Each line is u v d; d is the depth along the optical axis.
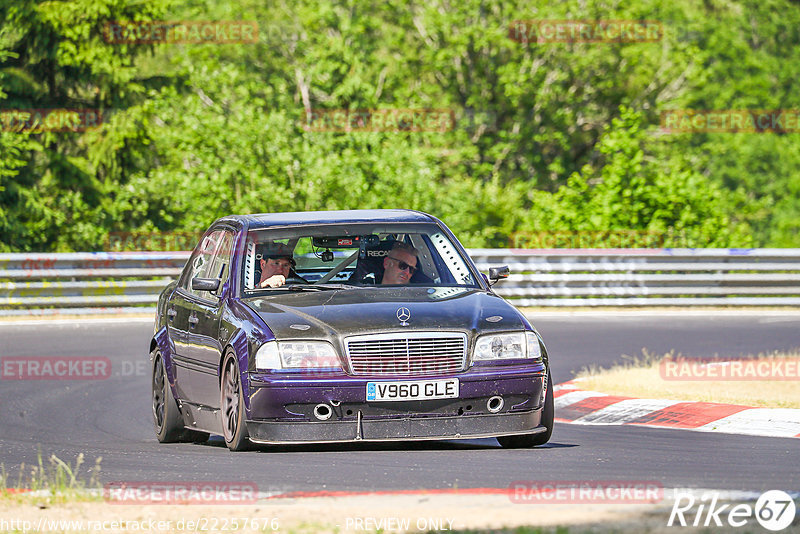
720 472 24.78
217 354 28.58
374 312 27.28
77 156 107.94
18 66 105.12
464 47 130.62
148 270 70.12
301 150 102.81
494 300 28.88
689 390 39.81
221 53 130.88
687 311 70.62
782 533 18.16
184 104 104.75
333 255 30.55
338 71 126.44
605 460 26.44
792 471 24.97
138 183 101.06
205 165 99.81
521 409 27.02
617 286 73.06
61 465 26.12
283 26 131.50
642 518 19.30
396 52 137.12
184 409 31.77
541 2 132.25
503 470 24.78
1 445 33.00
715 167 156.62
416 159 106.62
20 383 46.94
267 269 29.91
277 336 26.61
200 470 25.16
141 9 106.69
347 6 134.12
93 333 60.56
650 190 89.12
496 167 134.25
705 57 142.25
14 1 101.75
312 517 19.47
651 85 138.38
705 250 73.31
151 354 34.56
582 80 136.00
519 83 130.75
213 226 34.06
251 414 26.47
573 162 140.00
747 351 52.28
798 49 170.12
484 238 109.38
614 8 132.50
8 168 97.69
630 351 53.12
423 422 26.34
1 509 20.89
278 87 121.50
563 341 57.12
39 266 68.81
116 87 105.94
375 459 26.38
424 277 30.55
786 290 73.75
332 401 26.09
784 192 157.50
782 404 36.47
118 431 36.53
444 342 26.69
